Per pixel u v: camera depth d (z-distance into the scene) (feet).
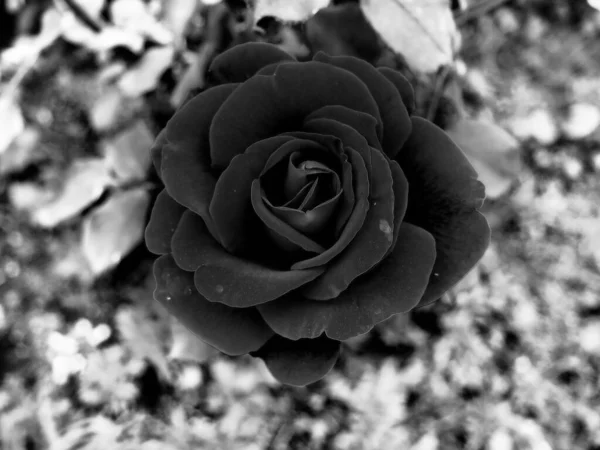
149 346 1.20
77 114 1.29
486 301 1.22
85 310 1.31
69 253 1.29
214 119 0.87
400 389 1.18
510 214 1.26
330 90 0.88
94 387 1.26
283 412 1.21
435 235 0.91
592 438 1.23
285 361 0.92
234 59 0.95
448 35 1.06
